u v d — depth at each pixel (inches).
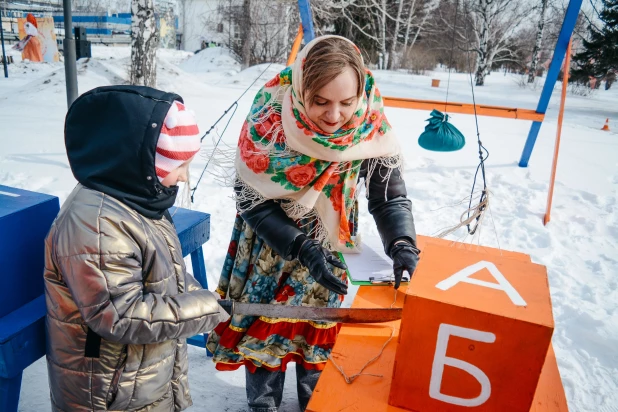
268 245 64.9
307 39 154.0
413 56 1091.9
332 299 71.6
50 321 51.9
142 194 51.1
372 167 68.8
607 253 156.7
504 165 262.8
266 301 70.2
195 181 198.8
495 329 39.5
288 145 62.4
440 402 44.0
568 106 669.9
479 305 40.1
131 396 53.9
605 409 87.8
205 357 97.3
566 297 125.3
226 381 90.4
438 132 158.9
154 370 55.2
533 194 209.9
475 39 945.5
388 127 68.6
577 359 101.6
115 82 451.2
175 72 520.4
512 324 38.8
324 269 59.5
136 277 49.8
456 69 1192.8
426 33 985.5
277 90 63.7
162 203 52.8
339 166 65.6
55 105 374.6
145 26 343.6
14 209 56.9
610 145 354.3
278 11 831.1
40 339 56.6
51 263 50.1
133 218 50.5
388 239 67.0
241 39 868.0
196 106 401.7
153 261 52.5
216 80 694.5
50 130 289.4
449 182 225.6
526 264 47.9
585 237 169.0
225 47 995.3
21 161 217.0
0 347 51.9
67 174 201.0
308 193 64.3
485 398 42.3
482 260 48.4
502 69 1528.1
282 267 68.9
